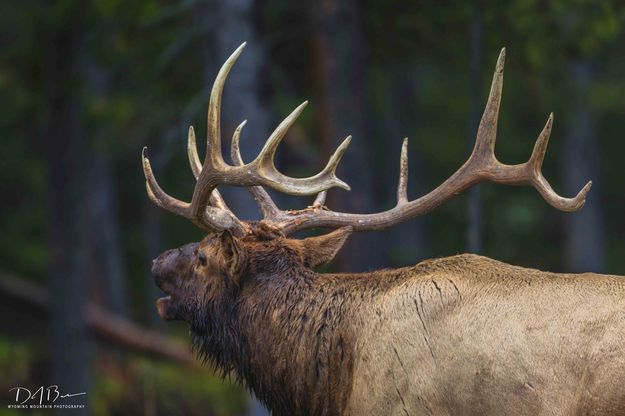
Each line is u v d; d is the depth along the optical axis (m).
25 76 25.22
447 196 12.52
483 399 10.66
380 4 22.66
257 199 13.12
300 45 23.94
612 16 23.27
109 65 25.83
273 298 12.23
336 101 21.23
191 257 12.57
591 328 10.28
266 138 21.12
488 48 23.19
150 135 29.06
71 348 25.86
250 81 21.00
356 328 11.73
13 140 33.34
